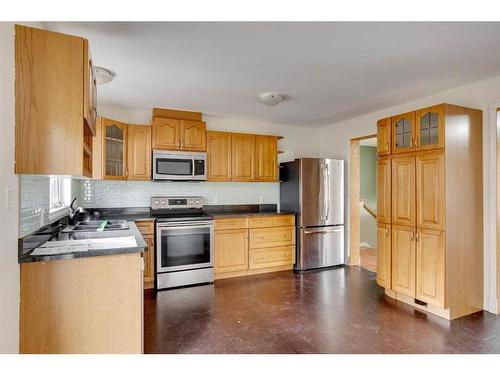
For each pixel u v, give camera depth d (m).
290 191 4.69
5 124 1.42
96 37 2.14
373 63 2.59
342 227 4.73
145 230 3.59
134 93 3.43
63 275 1.68
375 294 3.43
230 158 4.38
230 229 4.08
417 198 2.99
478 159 2.98
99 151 3.42
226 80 3.01
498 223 2.92
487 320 2.77
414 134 3.02
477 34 2.09
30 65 1.60
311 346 2.30
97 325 1.74
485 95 2.99
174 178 3.99
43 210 2.13
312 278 4.07
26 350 1.62
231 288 3.66
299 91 3.35
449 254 2.78
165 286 3.62
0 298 1.34
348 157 4.77
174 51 2.36
